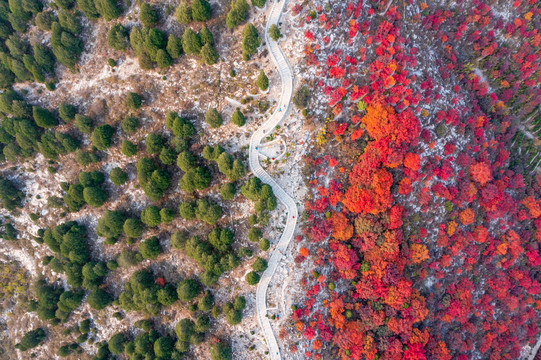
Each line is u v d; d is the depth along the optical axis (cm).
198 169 4575
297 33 4472
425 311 4847
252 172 4769
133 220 4856
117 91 5034
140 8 4622
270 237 4797
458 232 5225
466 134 5300
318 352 4866
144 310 4984
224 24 4594
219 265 4659
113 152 5150
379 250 4716
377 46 4650
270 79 4622
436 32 5247
